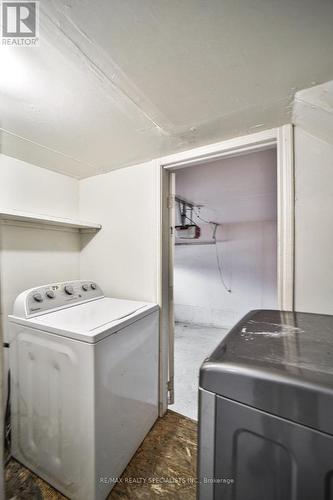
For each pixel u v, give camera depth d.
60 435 1.13
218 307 4.61
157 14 0.61
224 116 1.12
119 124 1.18
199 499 0.50
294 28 0.65
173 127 1.21
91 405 1.03
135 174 1.75
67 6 0.60
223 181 2.30
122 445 1.24
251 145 1.31
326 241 1.09
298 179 1.16
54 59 0.76
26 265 1.64
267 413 0.44
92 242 1.99
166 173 1.72
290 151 1.16
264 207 3.38
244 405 0.46
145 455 1.36
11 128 1.22
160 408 1.68
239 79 0.86
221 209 3.54
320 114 0.94
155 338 1.60
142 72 0.83
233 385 0.47
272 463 0.44
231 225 4.51
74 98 0.98
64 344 1.10
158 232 1.65
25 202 1.65
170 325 1.80
